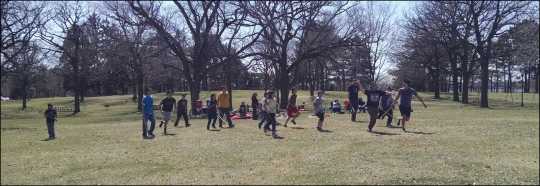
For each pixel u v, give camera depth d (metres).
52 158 11.85
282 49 37.47
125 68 48.94
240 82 77.88
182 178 9.04
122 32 39.81
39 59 50.31
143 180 8.93
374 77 52.59
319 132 16.28
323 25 36.75
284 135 15.65
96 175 9.49
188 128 19.86
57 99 72.88
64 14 46.97
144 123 16.45
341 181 8.66
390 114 17.94
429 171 9.48
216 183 8.60
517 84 97.88
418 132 15.88
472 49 49.19
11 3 34.16
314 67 59.75
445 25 45.03
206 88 67.75
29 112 55.03
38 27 36.53
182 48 35.72
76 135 18.64
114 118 35.94
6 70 41.94
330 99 53.44
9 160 11.73
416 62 58.38
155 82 60.56
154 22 33.28
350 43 37.06
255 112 26.39
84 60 49.97
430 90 83.50
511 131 16.02
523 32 42.84
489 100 57.88
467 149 12.09
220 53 35.91
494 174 9.34
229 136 15.81
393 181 8.69
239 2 33.53
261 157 11.18
